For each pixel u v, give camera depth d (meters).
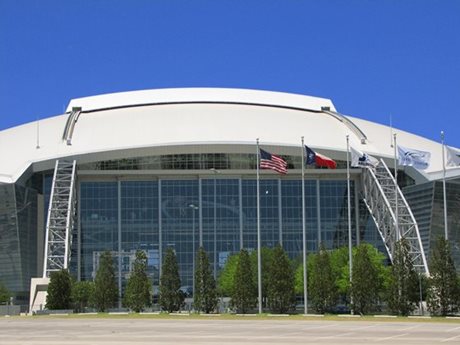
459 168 121.81
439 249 80.12
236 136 122.38
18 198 118.94
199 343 42.09
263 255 105.56
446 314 78.50
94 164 122.50
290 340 44.47
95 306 98.88
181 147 120.25
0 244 120.06
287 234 124.88
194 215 124.38
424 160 92.62
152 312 94.81
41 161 120.25
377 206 119.94
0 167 122.31
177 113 132.12
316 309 86.62
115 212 124.38
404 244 82.06
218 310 94.06
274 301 86.50
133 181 125.00
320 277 86.62
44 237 124.12
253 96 139.12
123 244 123.81
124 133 124.56
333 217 125.56
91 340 45.19
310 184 126.06
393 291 80.81
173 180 124.94
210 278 90.94
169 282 93.62
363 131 131.75
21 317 86.25
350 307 85.81
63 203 117.94
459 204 121.81
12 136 133.75
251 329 56.00
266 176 125.19
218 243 123.94
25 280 120.88
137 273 95.25
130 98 138.88
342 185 126.44
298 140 122.25
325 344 41.28
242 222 124.44
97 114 137.00
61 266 113.50
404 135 134.62
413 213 123.56
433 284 79.19
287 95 141.00
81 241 123.38
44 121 138.62
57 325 64.50
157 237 124.00
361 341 43.62
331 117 137.00
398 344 41.31
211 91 139.62
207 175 124.62
